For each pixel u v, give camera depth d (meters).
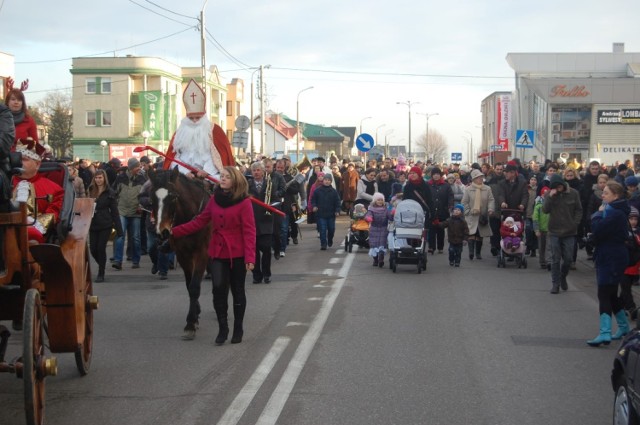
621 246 9.28
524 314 11.30
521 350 9.03
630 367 5.71
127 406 6.81
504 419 6.51
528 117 68.81
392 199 17.61
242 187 9.20
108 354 8.78
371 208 16.62
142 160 19.73
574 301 12.47
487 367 8.23
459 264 17.14
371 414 6.59
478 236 18.31
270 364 8.26
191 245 9.72
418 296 12.80
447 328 10.23
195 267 9.77
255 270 14.14
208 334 9.88
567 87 63.09
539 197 16.53
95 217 14.37
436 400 7.02
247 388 7.34
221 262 9.27
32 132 7.55
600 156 61.88
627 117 63.12
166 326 10.39
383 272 15.81
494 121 94.00
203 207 10.43
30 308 5.71
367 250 19.83
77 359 7.61
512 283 14.41
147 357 8.63
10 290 6.25
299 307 11.70
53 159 7.77
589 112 63.72
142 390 7.31
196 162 12.47
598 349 9.13
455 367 8.21
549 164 20.91
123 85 66.81
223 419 6.41
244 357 8.61
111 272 15.84
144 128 54.16
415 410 6.72
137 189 16.12
